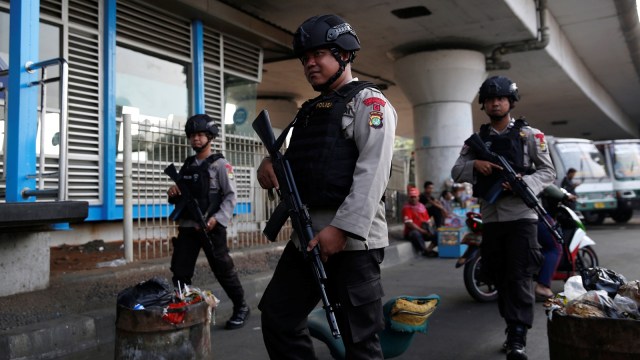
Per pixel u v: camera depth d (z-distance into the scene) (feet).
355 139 6.76
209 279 18.04
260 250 22.30
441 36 36.09
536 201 11.29
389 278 22.99
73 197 20.99
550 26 41.01
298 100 55.01
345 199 6.42
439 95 38.19
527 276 11.44
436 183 37.93
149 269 17.43
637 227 45.96
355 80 7.20
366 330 6.75
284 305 7.11
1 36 19.39
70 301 14.15
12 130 13.75
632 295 7.85
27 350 11.73
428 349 12.61
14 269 13.82
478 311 16.53
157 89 25.72
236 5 29.04
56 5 20.94
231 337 13.94
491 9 31.19
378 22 32.89
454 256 29.30
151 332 8.88
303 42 7.07
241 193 23.52
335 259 6.91
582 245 18.16
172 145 21.27
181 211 13.98
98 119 22.22
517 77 49.19
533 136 12.15
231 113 30.66
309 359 7.20
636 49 51.67
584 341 7.09
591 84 61.21
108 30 22.58
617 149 50.65
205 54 28.48
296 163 7.04
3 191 15.38
